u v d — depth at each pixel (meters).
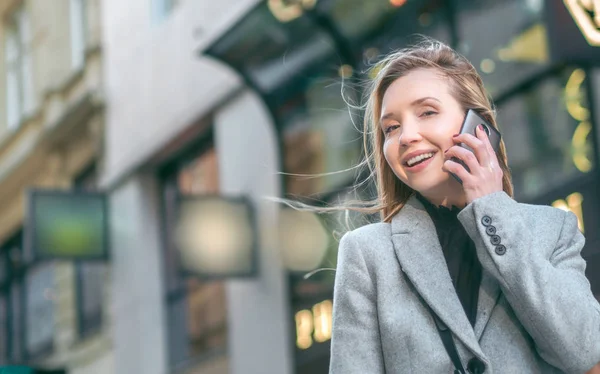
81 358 16.95
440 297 2.21
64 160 18.06
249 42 10.67
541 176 8.09
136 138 15.33
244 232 12.28
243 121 12.79
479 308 2.20
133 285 15.25
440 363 2.17
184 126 14.03
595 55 6.70
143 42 15.28
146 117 15.10
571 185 7.80
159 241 15.23
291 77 11.09
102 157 16.41
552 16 6.69
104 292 16.30
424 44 2.52
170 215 15.20
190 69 13.95
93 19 16.91
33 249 15.02
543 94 8.09
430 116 2.28
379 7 9.46
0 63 21.16
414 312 2.23
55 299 18.16
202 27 13.59
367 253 2.32
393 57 2.49
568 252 2.23
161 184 15.45
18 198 19.75
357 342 2.28
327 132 10.88
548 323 2.07
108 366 15.95
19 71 20.59
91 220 15.62
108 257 15.73
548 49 6.69
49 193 15.30
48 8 18.75
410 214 2.36
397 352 2.22
